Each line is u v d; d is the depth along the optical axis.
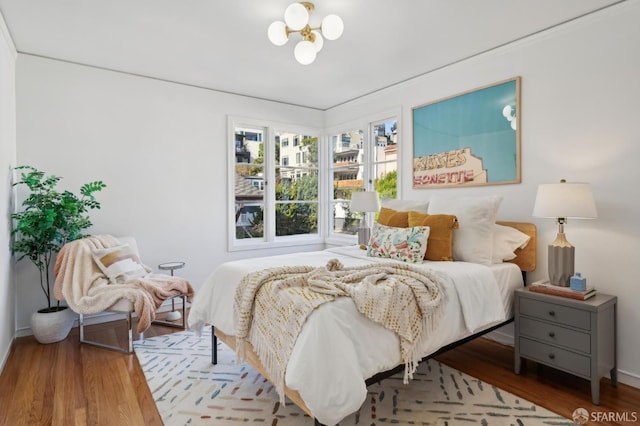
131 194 3.71
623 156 2.36
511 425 1.91
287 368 1.64
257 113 4.52
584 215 2.21
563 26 2.60
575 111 2.58
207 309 2.50
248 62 3.37
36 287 3.26
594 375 2.12
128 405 2.09
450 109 3.40
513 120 2.94
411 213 3.05
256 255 4.55
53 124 3.30
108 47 3.04
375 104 4.27
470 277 2.32
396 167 4.12
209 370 2.54
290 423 1.93
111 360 2.69
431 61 3.31
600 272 2.47
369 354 1.71
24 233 2.90
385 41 2.89
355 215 4.74
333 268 2.24
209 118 4.16
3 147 2.64
